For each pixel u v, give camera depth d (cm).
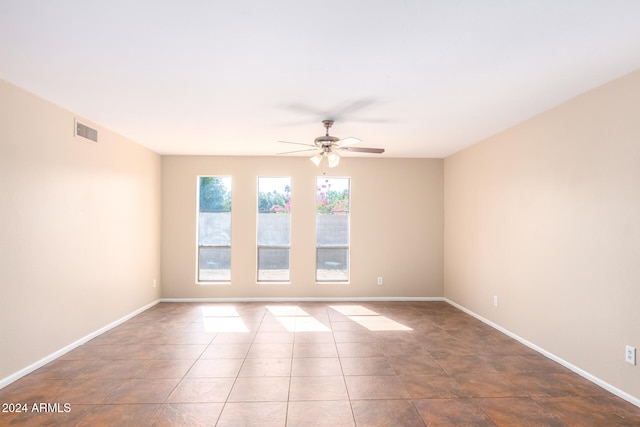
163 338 418
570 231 332
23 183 313
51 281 347
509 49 239
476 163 516
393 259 634
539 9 193
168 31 216
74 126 379
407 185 637
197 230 620
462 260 562
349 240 631
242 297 618
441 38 225
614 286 286
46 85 304
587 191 312
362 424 243
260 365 341
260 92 318
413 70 272
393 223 634
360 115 385
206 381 306
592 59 252
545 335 367
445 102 343
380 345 398
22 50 241
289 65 263
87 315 405
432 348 389
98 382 303
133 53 245
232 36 222
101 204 432
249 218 620
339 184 638
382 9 193
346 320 500
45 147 339
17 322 307
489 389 294
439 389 294
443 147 549
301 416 252
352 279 629
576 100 326
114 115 388
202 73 278
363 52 243
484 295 491
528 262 395
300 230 626
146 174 555
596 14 197
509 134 432
